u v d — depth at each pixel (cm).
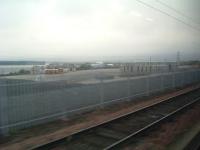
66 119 1109
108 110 1326
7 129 894
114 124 1015
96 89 1377
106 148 711
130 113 1145
